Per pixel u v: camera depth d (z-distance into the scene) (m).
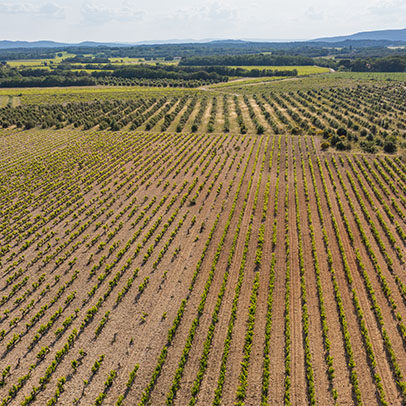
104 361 29.08
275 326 31.92
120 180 67.69
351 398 25.83
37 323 33.56
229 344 30.06
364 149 78.25
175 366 28.48
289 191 59.19
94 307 34.19
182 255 42.81
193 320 32.81
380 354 29.20
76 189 64.06
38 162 78.94
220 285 37.38
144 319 33.09
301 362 28.48
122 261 42.31
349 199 54.72
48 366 28.97
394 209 52.91
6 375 28.08
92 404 25.88
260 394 26.22
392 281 37.66
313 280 37.78
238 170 69.12
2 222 53.91
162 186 63.62
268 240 45.28
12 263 42.78
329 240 45.03
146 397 25.77
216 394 25.67
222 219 50.84
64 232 49.94
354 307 34.06
